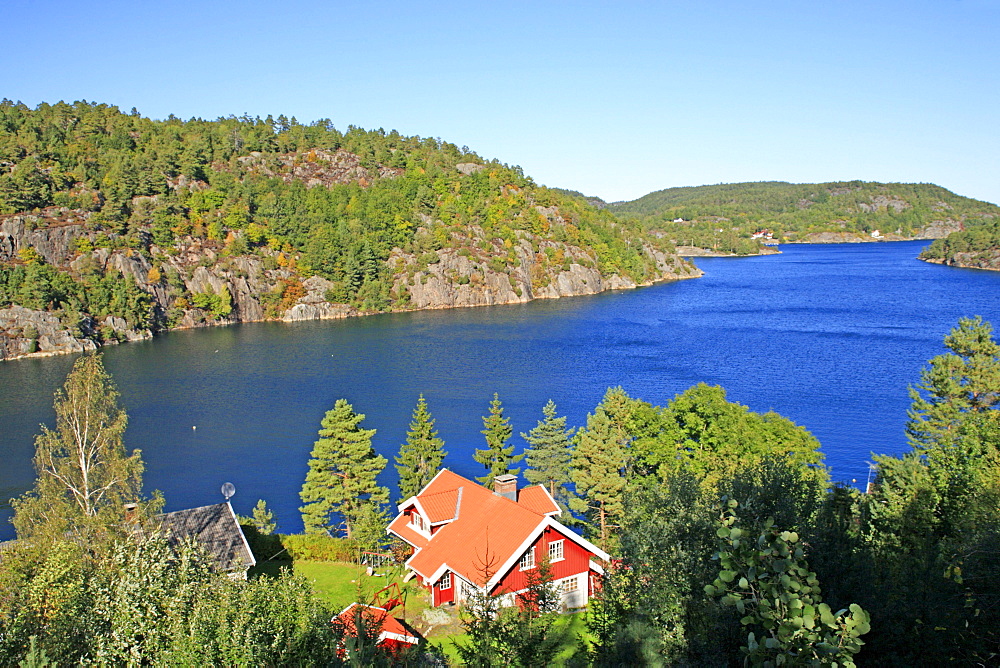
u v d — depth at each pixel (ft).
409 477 193.06
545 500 147.02
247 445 283.38
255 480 245.45
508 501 131.54
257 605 67.05
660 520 79.00
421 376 400.47
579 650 79.10
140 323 625.41
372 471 186.19
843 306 646.33
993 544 62.64
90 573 79.30
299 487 238.48
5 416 336.70
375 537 163.32
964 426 161.89
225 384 394.32
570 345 491.72
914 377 349.61
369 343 536.83
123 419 133.59
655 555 72.59
